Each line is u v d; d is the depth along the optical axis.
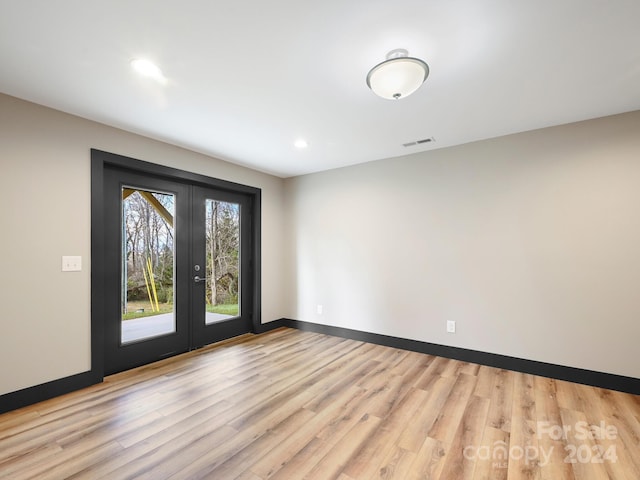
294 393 2.48
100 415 2.15
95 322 2.64
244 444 1.84
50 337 2.40
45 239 2.39
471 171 3.21
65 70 1.93
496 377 2.80
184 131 2.92
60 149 2.48
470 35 1.63
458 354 3.24
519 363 2.92
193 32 1.60
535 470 1.64
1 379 2.17
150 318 3.20
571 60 1.84
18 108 2.28
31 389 2.30
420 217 3.51
